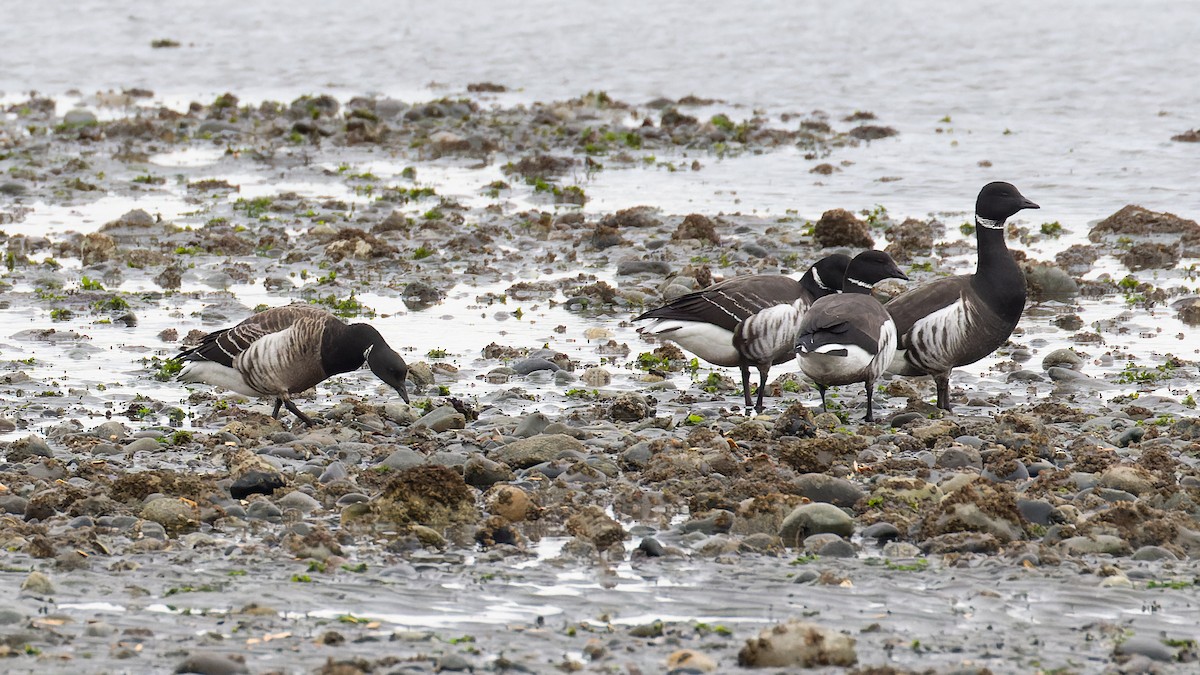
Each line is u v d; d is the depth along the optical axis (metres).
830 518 11.91
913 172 34.00
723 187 32.69
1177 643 9.45
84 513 12.35
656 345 20.33
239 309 22.14
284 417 16.50
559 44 56.09
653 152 37.19
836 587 10.70
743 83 47.88
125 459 14.37
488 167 35.47
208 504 12.51
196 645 9.27
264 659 9.03
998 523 11.84
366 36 59.19
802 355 15.42
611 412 16.30
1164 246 25.64
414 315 22.11
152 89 50.00
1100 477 13.22
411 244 26.84
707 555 11.51
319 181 33.66
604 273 24.94
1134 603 10.33
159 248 26.30
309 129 39.69
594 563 11.30
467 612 10.12
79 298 22.67
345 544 11.73
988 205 16.47
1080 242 27.12
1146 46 51.94
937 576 10.95
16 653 9.04
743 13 61.81
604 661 9.11
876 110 42.78
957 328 16.36
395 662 8.99
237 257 25.91
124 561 11.05
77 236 27.03
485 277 24.67
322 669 8.67
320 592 10.48
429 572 11.05
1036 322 21.73
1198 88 44.72
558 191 31.48
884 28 57.34
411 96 47.53
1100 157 35.19
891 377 18.72
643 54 53.59
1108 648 9.42
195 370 15.91
